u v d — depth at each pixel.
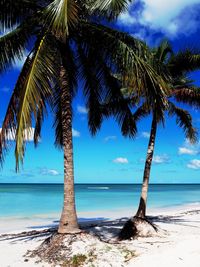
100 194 52.84
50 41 8.61
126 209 26.50
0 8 8.66
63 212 9.03
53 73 8.55
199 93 13.31
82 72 10.60
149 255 8.45
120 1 7.75
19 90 8.63
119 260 8.09
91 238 8.85
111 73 10.54
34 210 25.33
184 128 15.17
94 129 12.01
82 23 9.05
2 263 8.47
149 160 12.86
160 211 25.08
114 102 11.88
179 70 13.58
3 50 8.85
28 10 9.07
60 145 12.30
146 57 9.25
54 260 8.23
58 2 7.49
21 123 7.14
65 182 9.20
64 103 9.50
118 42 8.89
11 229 16.42
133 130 12.30
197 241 9.80
